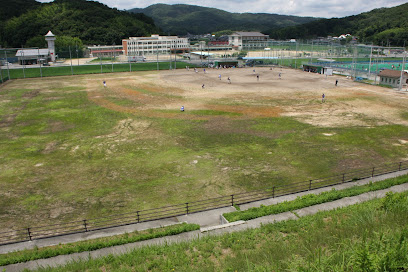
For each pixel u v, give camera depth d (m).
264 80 88.12
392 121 47.00
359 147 36.53
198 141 39.50
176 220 20.41
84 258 15.30
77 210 23.84
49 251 15.84
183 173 30.27
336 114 51.47
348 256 9.77
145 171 30.78
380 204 16.66
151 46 186.50
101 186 27.75
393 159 32.81
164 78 92.50
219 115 51.81
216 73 103.88
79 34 193.75
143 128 45.09
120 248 16.20
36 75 99.94
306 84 80.56
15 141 39.78
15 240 20.03
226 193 26.22
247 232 16.23
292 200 21.81
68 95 67.81
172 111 54.50
